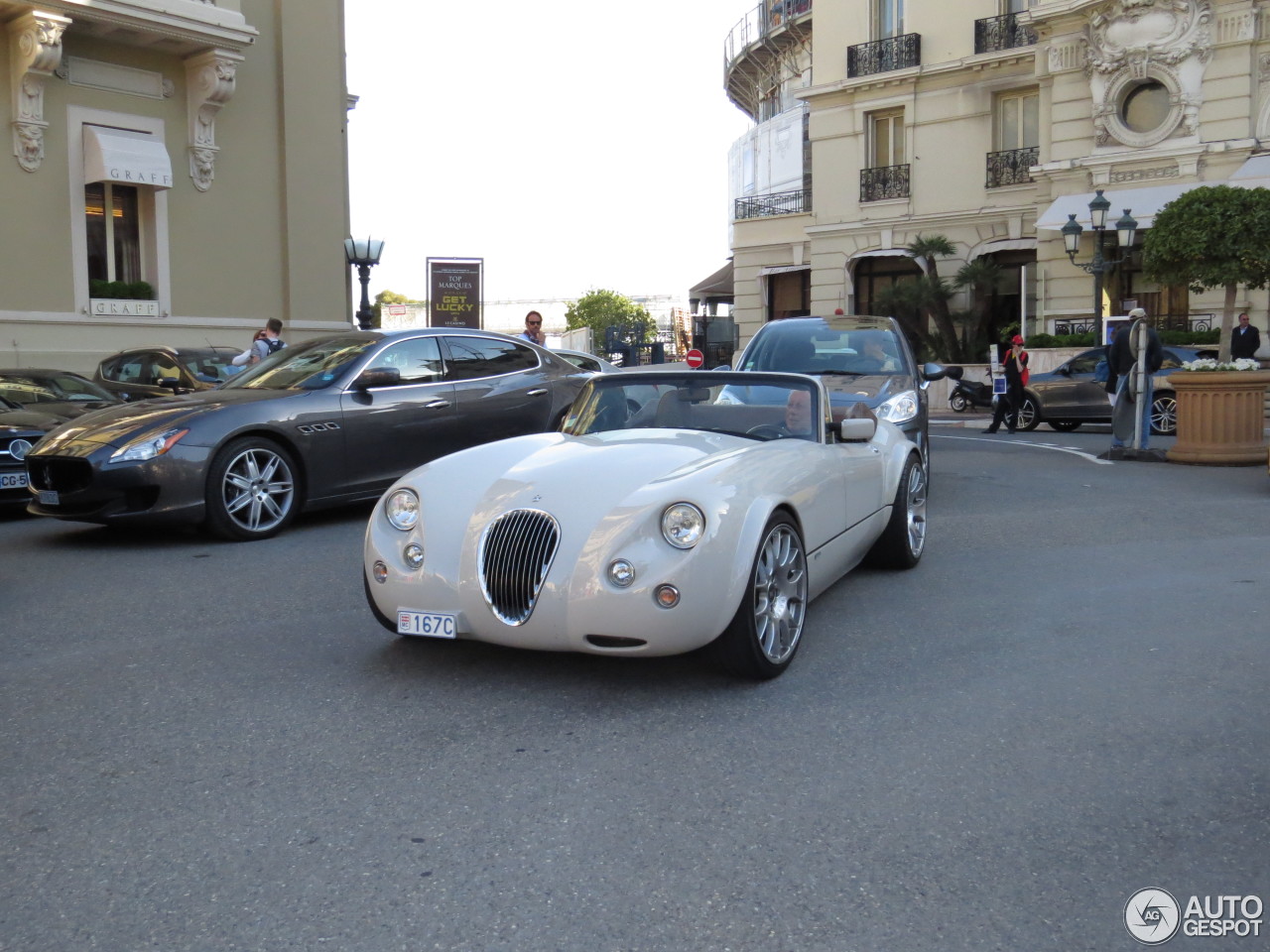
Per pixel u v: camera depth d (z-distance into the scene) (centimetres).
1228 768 342
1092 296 2434
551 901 266
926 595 580
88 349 1590
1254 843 293
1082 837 297
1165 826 303
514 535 411
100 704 414
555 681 436
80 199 1584
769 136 3569
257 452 761
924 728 381
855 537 544
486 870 282
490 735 379
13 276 1516
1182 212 1716
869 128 2988
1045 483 1022
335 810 319
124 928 256
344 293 1942
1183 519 804
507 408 910
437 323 1825
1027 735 373
